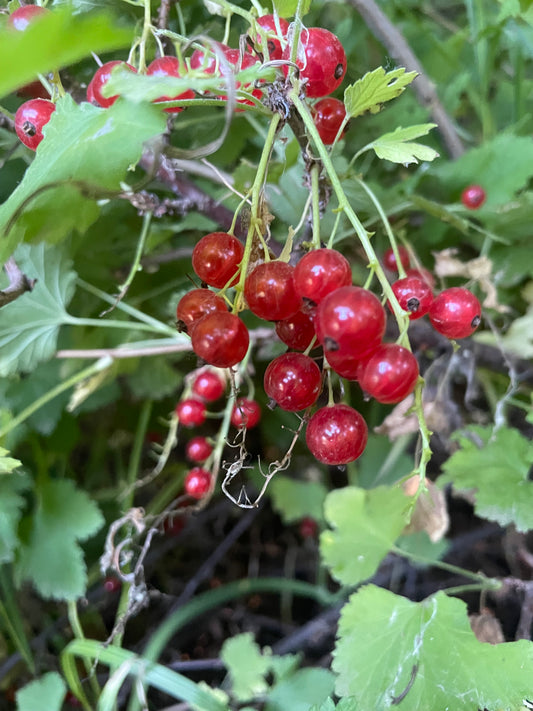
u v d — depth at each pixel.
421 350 0.17
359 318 0.07
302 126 0.10
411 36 0.24
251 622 0.22
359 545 0.16
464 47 0.24
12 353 0.16
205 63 0.08
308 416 0.09
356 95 0.10
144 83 0.08
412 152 0.10
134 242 0.19
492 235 0.17
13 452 0.19
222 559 0.23
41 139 0.11
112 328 0.20
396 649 0.13
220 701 0.16
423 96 0.20
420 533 0.20
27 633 0.19
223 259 0.09
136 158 0.09
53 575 0.17
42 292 0.17
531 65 0.24
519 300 0.19
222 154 0.18
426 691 0.12
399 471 0.21
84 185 0.09
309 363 0.09
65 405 0.19
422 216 0.19
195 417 0.17
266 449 0.24
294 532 0.24
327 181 0.11
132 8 0.14
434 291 0.17
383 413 0.22
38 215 0.10
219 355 0.08
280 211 0.16
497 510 0.15
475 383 0.19
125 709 0.19
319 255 0.08
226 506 0.24
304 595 0.23
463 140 0.23
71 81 0.13
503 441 0.15
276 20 0.10
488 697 0.12
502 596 0.18
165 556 0.23
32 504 0.19
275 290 0.08
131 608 0.15
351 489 0.16
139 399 0.22
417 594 0.21
